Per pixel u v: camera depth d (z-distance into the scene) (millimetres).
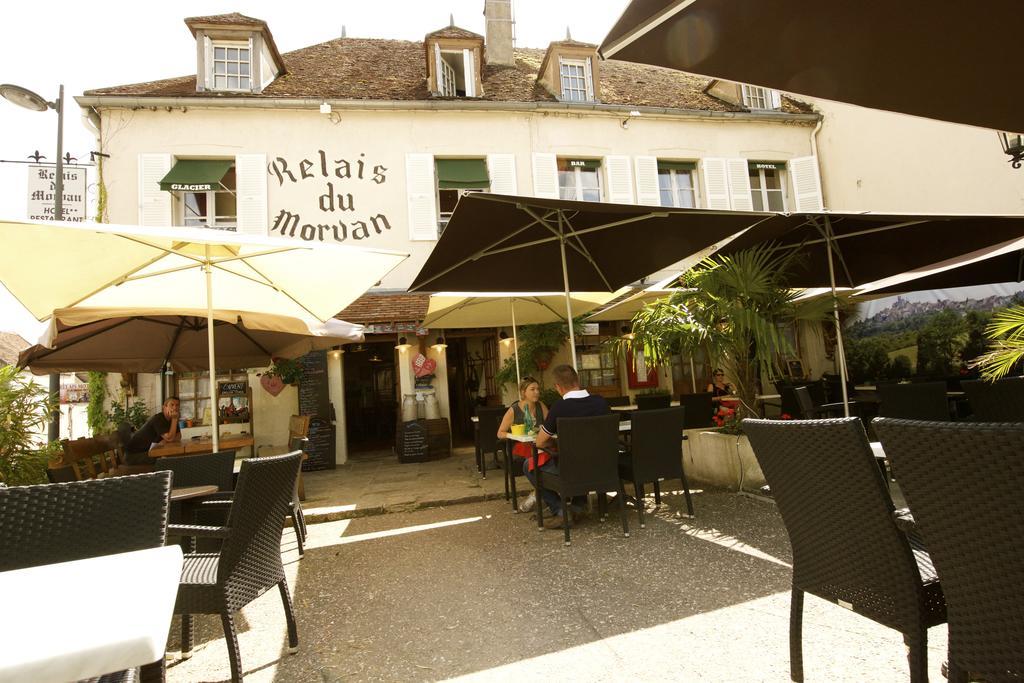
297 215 10398
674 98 12953
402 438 9969
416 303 10281
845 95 2549
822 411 7992
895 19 2041
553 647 2746
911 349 10953
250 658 2840
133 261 4020
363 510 6141
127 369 6656
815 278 6398
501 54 13688
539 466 5004
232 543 2459
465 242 4738
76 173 9172
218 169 10180
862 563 1860
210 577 2535
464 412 13523
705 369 12023
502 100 11680
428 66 11641
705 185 12117
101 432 9422
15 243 3471
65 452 6223
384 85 11797
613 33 2006
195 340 6734
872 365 11711
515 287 6160
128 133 10008
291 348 6906
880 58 2273
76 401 11617
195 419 9953
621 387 11727
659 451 4879
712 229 5004
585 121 11781
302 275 4508
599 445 4539
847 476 1846
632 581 3549
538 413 5781
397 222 10766
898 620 1742
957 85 2496
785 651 2541
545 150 11523
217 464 4195
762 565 3656
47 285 3945
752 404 5992
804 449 1985
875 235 5492
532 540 4641
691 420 7957
